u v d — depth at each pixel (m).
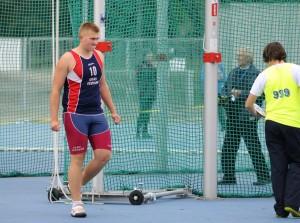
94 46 24.91
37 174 37.97
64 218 25.34
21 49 59.44
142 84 36.12
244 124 33.38
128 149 36.88
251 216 26.05
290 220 25.23
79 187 25.66
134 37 35.03
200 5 34.41
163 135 36.72
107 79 35.44
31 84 62.03
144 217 25.61
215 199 30.19
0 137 52.38
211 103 29.81
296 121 25.23
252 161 33.66
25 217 25.56
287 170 25.62
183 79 36.59
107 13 34.28
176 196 30.92
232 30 34.44
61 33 41.16
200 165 36.94
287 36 35.94
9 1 46.72
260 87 25.66
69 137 25.31
